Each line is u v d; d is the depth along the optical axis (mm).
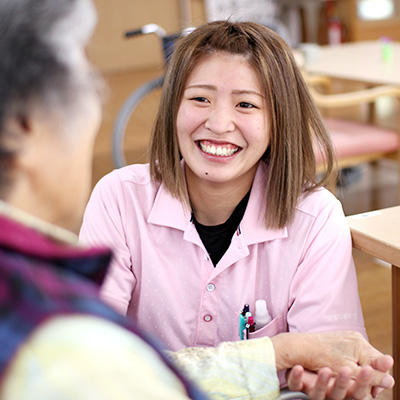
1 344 401
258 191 1223
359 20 7219
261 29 1166
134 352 436
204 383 892
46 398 385
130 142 4824
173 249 1238
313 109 1217
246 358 927
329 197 1239
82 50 536
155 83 3510
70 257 467
